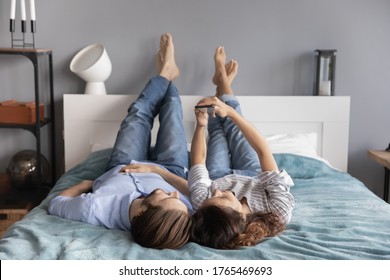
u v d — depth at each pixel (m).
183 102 2.98
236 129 2.55
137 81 3.14
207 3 3.09
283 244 1.59
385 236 1.70
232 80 3.01
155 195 1.69
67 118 2.97
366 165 3.26
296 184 2.39
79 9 3.08
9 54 3.01
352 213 1.95
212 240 1.59
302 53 3.15
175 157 2.43
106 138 2.99
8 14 3.06
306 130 3.04
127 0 3.08
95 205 1.81
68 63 3.11
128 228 1.80
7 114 2.90
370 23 3.13
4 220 2.78
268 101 3.01
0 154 3.18
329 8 3.12
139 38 3.11
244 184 1.95
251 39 3.13
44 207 2.01
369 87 3.19
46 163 3.04
